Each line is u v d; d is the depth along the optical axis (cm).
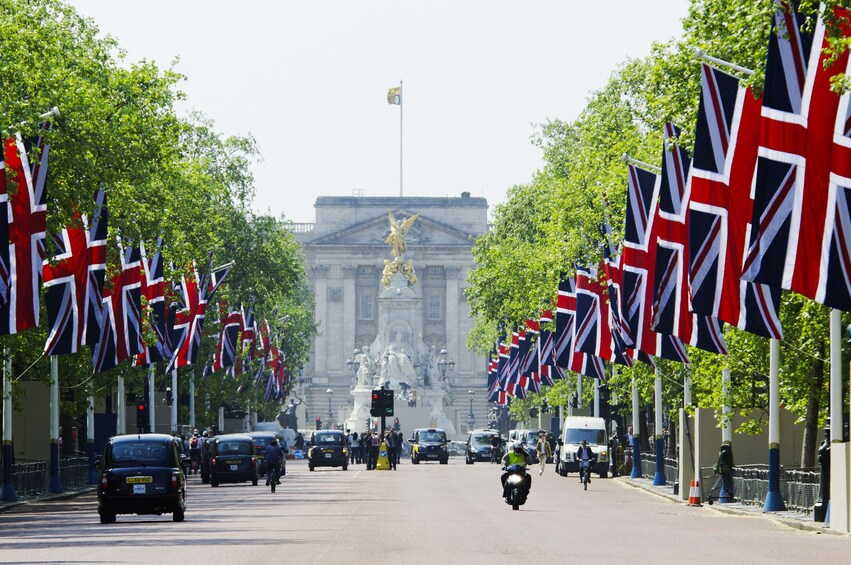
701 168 10956
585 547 9156
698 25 13038
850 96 8850
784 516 12888
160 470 12100
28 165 12875
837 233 8862
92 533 10831
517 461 14462
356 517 12800
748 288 10994
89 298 14725
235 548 9050
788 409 15900
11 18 16100
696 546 9344
